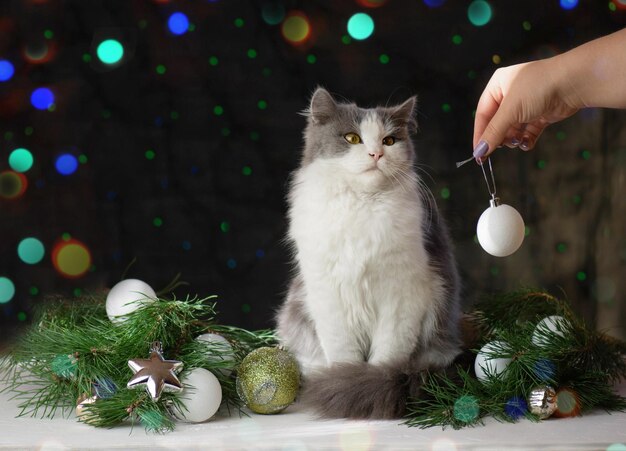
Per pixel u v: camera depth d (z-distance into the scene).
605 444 0.98
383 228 1.18
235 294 2.13
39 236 2.07
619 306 2.12
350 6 2.07
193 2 2.07
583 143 2.13
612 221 2.12
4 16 2.02
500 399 1.08
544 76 1.09
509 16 2.06
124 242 2.10
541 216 2.13
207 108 2.10
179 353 1.12
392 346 1.21
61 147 2.07
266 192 2.12
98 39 2.05
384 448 0.98
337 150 1.23
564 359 1.11
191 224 2.12
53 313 1.25
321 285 1.20
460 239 2.10
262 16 2.08
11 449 1.00
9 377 1.28
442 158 2.09
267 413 1.12
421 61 2.07
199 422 1.09
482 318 1.31
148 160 2.10
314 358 1.23
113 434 1.04
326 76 2.08
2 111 2.04
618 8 2.04
